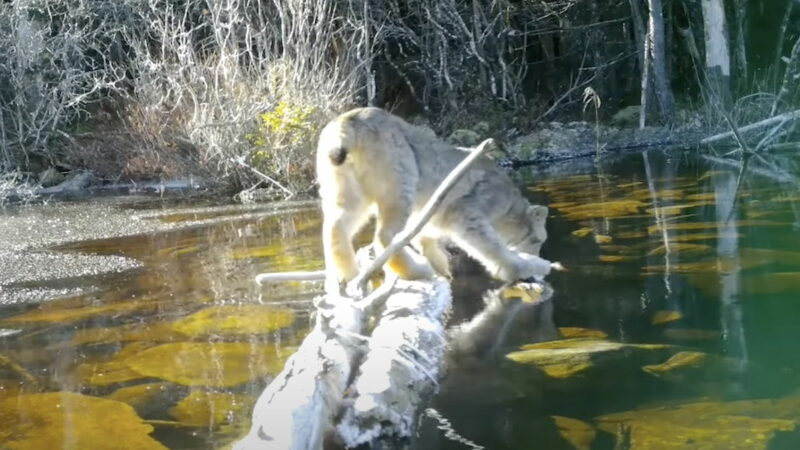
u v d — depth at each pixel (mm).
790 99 14836
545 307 5168
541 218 6504
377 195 5629
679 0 18922
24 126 16344
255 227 9031
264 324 5152
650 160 12664
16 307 5961
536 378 3891
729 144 13969
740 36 17188
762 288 5082
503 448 3160
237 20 13625
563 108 17812
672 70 19062
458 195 6059
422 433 3342
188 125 13562
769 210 7574
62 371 4457
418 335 4355
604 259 6215
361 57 15688
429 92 16906
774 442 3033
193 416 3725
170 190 13648
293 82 13023
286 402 3359
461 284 6062
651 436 3162
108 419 3740
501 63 16984
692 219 7402
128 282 6566
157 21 15242
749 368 3809
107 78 17078
